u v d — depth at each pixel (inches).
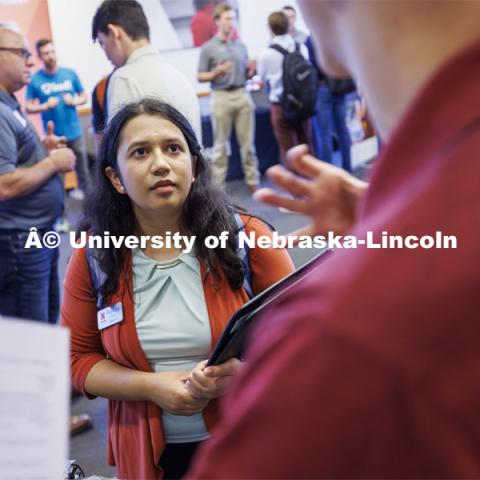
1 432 15.1
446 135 13.1
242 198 210.1
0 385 15.2
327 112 188.5
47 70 188.7
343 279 12.8
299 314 13.1
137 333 53.9
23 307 97.6
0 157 88.7
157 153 52.9
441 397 11.8
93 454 96.0
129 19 89.0
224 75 211.9
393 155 14.0
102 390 54.6
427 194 12.9
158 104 55.6
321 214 23.9
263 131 238.4
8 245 93.8
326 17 15.0
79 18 240.7
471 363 11.8
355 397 12.0
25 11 191.5
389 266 12.5
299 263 145.3
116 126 54.3
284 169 24.5
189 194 55.0
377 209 14.2
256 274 56.2
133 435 54.6
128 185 53.6
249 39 260.8
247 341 44.4
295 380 12.5
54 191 95.9
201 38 257.9
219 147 218.8
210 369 47.8
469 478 11.8
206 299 54.0
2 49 88.7
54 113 191.2
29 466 15.4
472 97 12.9
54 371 16.0
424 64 13.5
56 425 15.9
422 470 12.1
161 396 51.3
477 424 11.9
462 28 13.2
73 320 57.4
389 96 14.5
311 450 12.3
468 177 12.6
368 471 12.2
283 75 180.9
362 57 14.6
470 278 11.9
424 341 11.9
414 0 13.2
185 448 53.8
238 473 12.9
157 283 54.2
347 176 23.6
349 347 12.1
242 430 13.2
